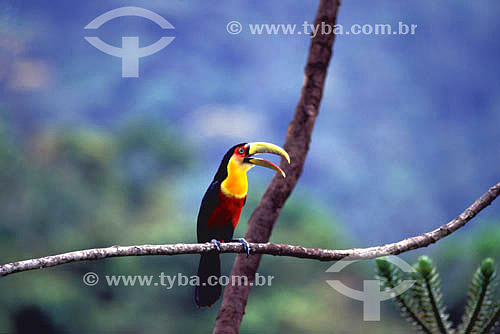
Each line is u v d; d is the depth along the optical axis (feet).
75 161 72.33
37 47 150.10
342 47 269.03
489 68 272.10
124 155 78.95
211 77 237.86
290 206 78.43
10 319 59.77
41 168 69.56
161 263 64.64
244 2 251.60
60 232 67.41
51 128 80.38
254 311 64.28
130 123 82.07
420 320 13.47
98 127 89.04
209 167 192.54
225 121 215.31
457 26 276.82
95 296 63.87
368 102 257.96
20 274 61.36
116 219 71.00
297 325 63.67
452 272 54.29
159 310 63.52
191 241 72.54
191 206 85.40
